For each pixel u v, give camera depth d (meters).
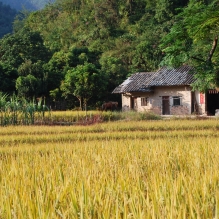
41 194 5.25
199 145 12.50
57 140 18.33
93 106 51.28
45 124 29.58
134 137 18.50
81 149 12.41
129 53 67.62
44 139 18.34
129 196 5.49
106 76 54.78
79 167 7.97
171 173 7.29
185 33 25.08
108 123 24.94
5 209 4.69
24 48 65.38
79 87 47.56
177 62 25.58
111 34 83.94
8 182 6.35
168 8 73.56
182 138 16.20
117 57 69.00
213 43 25.03
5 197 5.11
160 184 5.75
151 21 78.75
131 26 82.69
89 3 96.44
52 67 55.97
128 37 74.94
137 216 4.18
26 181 6.34
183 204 4.49
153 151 10.88
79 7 100.44
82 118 32.72
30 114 29.42
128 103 46.22
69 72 50.19
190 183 5.76
